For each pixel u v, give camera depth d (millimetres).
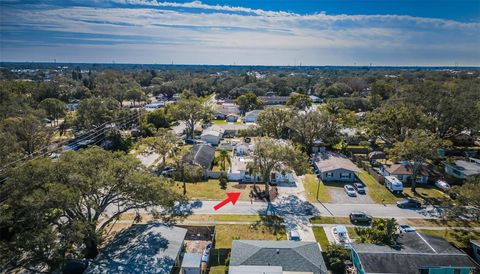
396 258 25812
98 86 126625
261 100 126125
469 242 32312
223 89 161250
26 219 24328
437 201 42406
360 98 115812
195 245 31453
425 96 69875
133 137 73938
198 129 86875
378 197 43688
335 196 43906
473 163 53938
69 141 63500
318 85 168875
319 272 24938
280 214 38219
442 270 25328
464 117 61531
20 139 51281
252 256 26375
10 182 25266
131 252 26516
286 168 42875
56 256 24484
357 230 33062
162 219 36562
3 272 24062
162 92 151000
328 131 64375
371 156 58531
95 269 24328
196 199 42344
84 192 27047
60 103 80750
